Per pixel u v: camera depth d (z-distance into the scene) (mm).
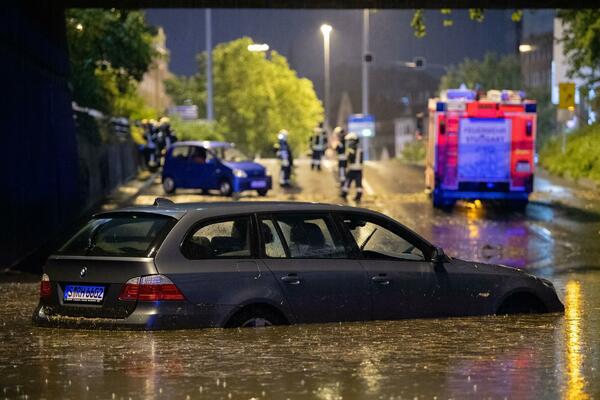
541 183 89312
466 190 66875
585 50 99250
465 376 17406
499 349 19969
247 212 21766
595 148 93062
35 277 38406
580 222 58844
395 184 89312
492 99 67188
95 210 67500
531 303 24500
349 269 22344
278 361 18641
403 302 22859
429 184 72188
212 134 143750
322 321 22031
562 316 24328
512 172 66938
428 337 21109
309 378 17219
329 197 76938
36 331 21719
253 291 21281
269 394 16047
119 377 17453
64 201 57312
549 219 60750
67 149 59188
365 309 22469
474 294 23641
